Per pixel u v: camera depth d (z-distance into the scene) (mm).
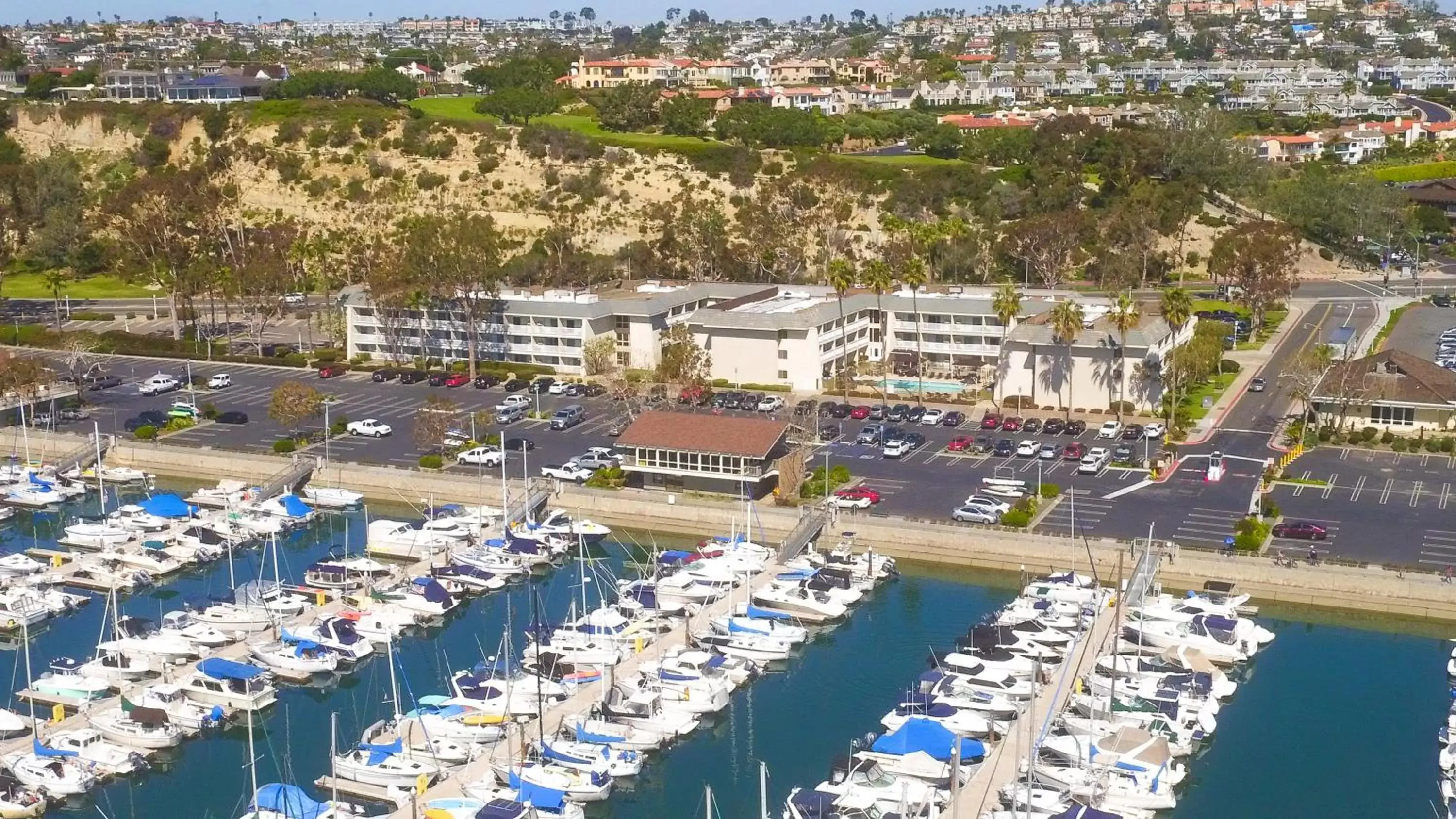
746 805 107438
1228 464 179375
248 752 115938
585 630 134250
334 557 155250
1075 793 102688
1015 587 150250
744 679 126312
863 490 170250
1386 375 193250
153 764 114375
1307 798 106500
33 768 108125
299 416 197625
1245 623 132500
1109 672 122062
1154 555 145500
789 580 146000
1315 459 181125
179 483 190625
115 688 123750
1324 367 199750
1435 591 136875
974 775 105812
